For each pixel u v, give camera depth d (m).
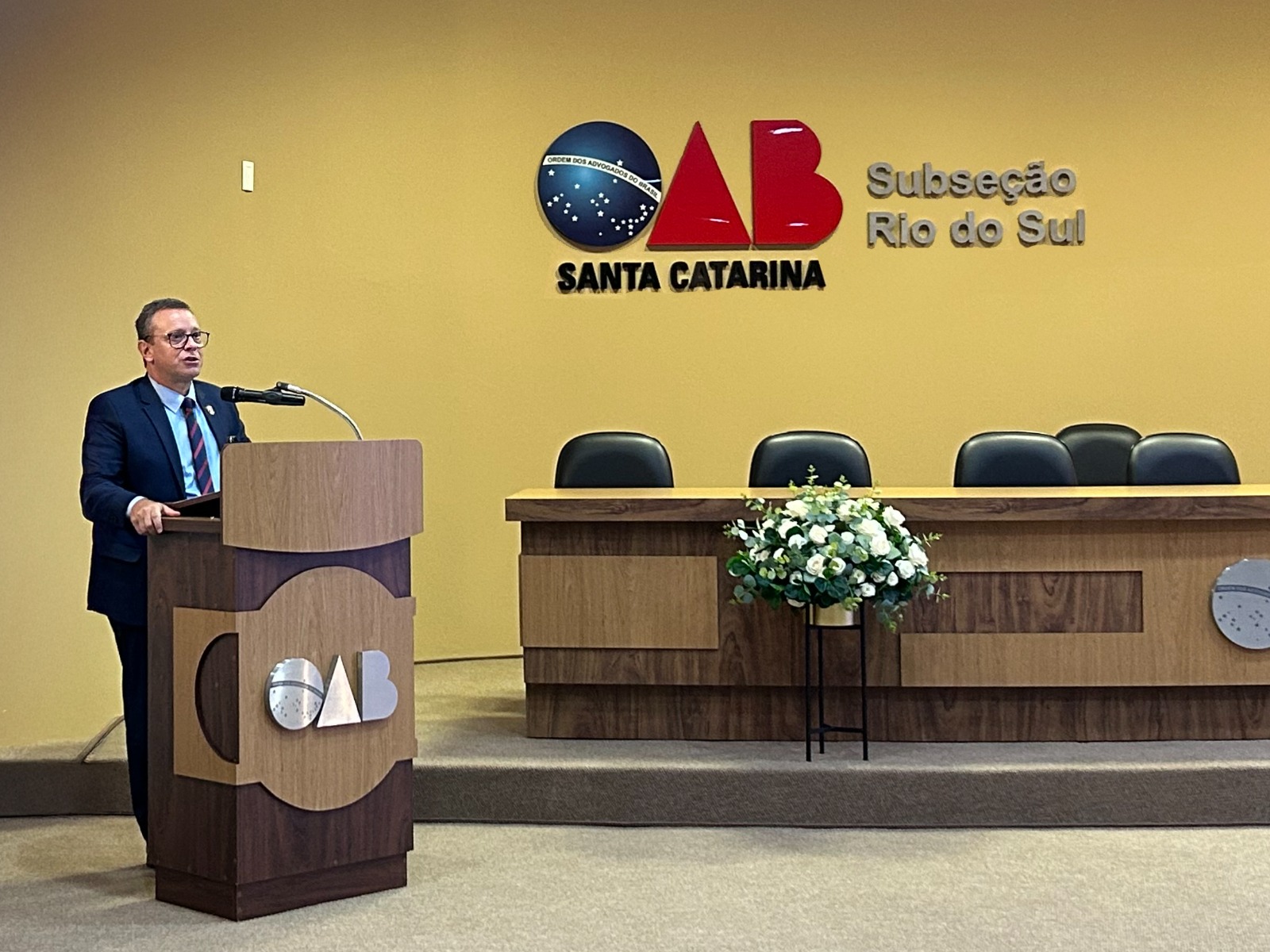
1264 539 3.95
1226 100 6.04
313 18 5.47
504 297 5.82
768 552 3.76
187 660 3.11
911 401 6.02
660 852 3.52
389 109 5.64
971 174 6.03
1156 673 3.95
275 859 3.07
